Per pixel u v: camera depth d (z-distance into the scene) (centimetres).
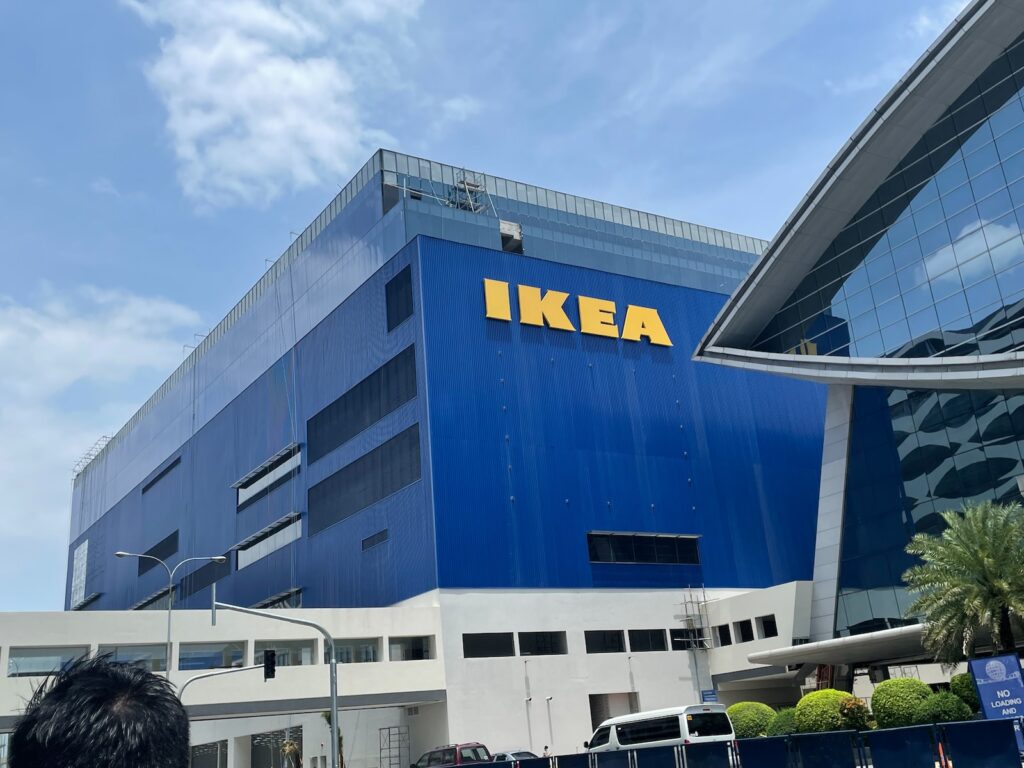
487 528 5241
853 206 4897
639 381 6188
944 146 4491
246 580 7119
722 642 5681
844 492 4894
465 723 4828
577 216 6781
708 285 7219
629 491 5825
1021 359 3903
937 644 3559
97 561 10594
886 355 4644
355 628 4838
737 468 6334
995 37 4209
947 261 4409
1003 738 1964
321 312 6669
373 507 5653
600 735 3438
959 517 3894
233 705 4512
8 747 233
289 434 6844
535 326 5906
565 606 5312
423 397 5375
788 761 2283
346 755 5444
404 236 5838
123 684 241
